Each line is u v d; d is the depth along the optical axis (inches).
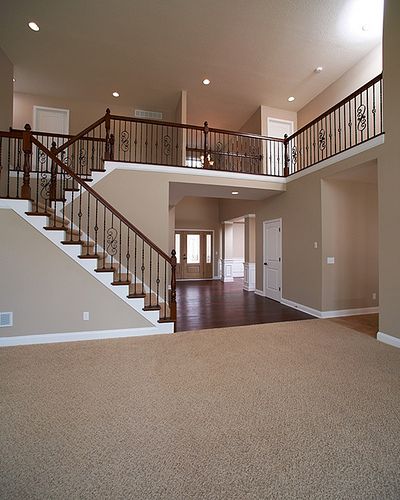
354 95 156.7
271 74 218.2
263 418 71.2
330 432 65.7
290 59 200.4
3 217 124.3
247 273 313.7
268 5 153.6
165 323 144.0
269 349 121.0
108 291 136.1
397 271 124.7
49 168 228.5
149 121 187.0
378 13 158.9
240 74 217.8
